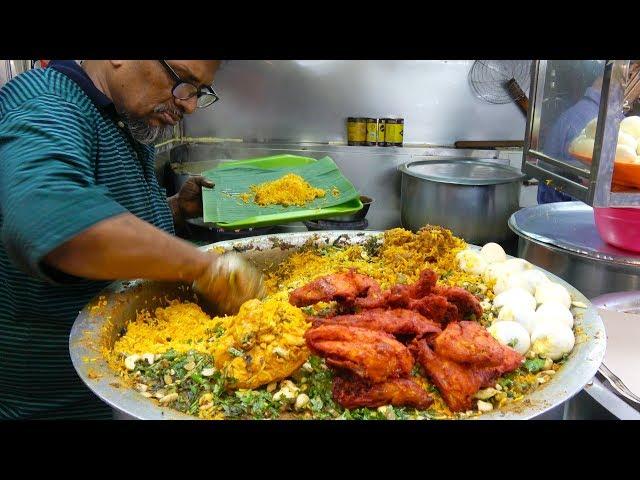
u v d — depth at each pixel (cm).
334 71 389
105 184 154
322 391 116
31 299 144
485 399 116
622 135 167
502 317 143
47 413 156
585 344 131
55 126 130
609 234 210
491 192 299
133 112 159
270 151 397
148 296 155
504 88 386
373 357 110
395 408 113
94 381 112
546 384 116
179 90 156
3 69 236
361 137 394
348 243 196
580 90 177
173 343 138
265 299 141
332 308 145
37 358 150
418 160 354
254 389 116
